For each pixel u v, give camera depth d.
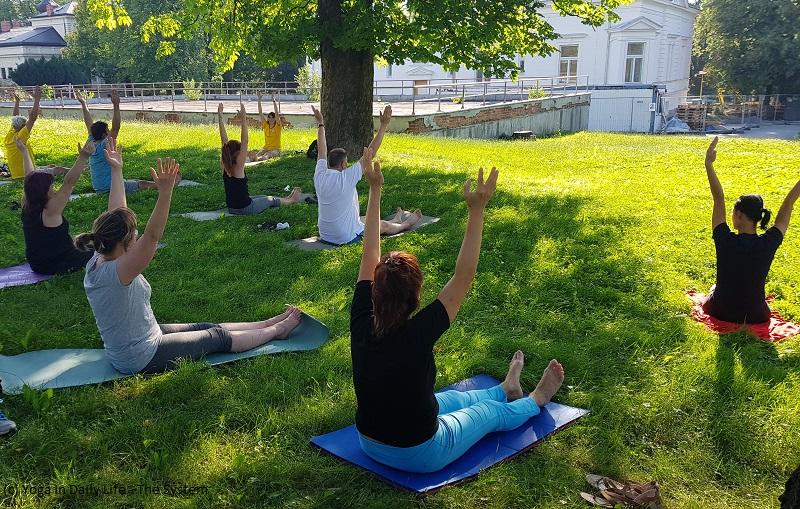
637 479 3.54
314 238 8.38
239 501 3.32
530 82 44.62
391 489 3.39
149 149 15.79
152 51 48.94
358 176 7.97
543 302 6.08
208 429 3.95
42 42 64.94
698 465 3.68
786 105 51.16
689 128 42.97
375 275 3.12
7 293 6.29
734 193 11.01
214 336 4.83
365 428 3.39
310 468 3.55
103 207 9.80
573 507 3.29
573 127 39.38
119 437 3.84
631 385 4.48
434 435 3.36
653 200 10.43
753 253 5.34
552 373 4.18
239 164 9.33
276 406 4.21
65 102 38.41
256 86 49.91
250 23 14.70
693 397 4.27
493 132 29.44
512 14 13.34
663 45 46.78
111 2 15.46
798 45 49.03
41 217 6.67
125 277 4.24
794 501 2.98
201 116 28.06
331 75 13.66
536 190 11.30
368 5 13.02
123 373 4.53
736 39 51.81
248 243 7.99
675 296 6.16
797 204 10.20
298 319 5.30
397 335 3.13
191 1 14.61
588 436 3.89
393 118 23.62
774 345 5.13
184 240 8.13
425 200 10.30
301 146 16.86
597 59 43.59
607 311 5.88
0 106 35.00
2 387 4.28
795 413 4.11
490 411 3.72
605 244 7.86
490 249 7.69
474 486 3.40
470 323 5.59
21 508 3.21
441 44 13.13
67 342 5.07
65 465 3.57
